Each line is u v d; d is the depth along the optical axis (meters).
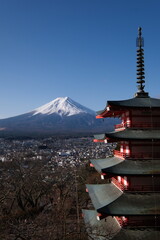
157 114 23.94
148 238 21.47
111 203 22.02
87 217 29.62
